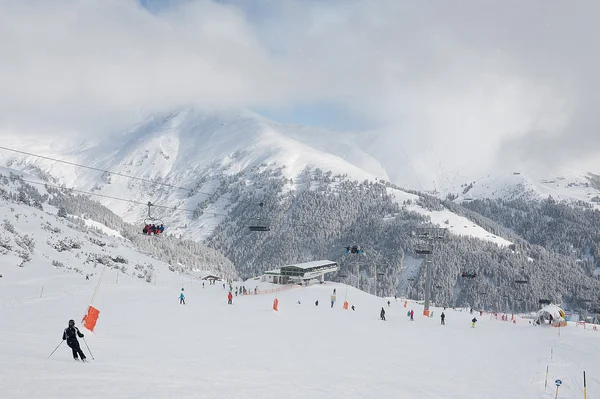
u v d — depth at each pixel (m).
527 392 22.02
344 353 28.05
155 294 62.91
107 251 110.44
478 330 48.91
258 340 30.05
